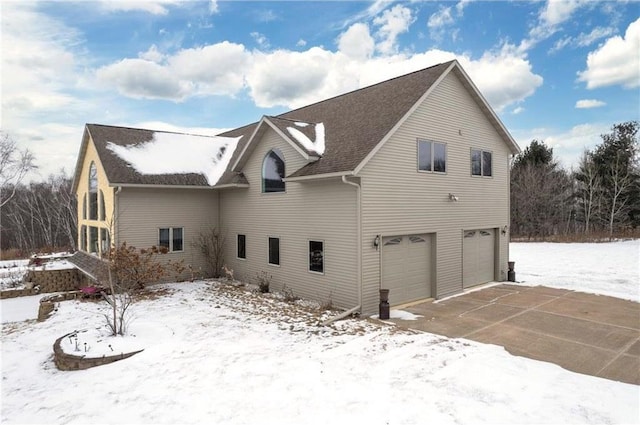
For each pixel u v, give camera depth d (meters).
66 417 5.86
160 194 15.95
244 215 15.86
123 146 16.48
